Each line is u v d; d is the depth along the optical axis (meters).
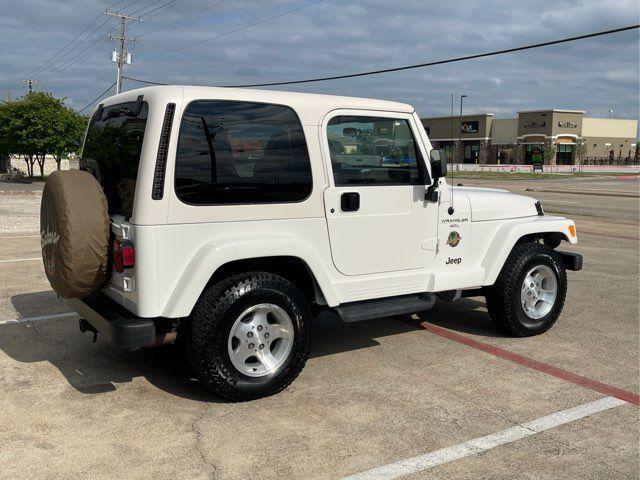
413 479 3.28
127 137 4.16
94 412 4.03
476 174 53.62
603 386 4.58
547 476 3.32
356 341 5.63
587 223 15.85
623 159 77.75
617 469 3.41
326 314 6.60
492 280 5.45
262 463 3.42
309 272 4.52
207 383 4.09
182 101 3.89
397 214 4.87
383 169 4.80
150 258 3.84
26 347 5.33
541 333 5.86
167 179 3.85
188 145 3.93
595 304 7.04
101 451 3.52
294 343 4.32
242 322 4.17
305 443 3.65
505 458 3.51
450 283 5.21
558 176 51.53
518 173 56.59
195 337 4.02
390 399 4.30
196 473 3.30
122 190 4.13
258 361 4.29
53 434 3.72
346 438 3.72
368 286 4.79
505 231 5.46
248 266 4.43
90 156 4.91
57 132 41.50
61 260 3.89
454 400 4.30
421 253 5.07
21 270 8.61
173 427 3.83
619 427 3.92
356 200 4.62
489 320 6.39
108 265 4.15
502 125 74.31
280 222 4.32
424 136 5.02
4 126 41.56
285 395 4.36
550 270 5.79
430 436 3.76
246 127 4.14
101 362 4.98
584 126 74.69
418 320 6.36
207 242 4.03
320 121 4.45
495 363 5.05
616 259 10.12
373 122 4.72
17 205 20.69
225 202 4.08
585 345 5.54
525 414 4.09
